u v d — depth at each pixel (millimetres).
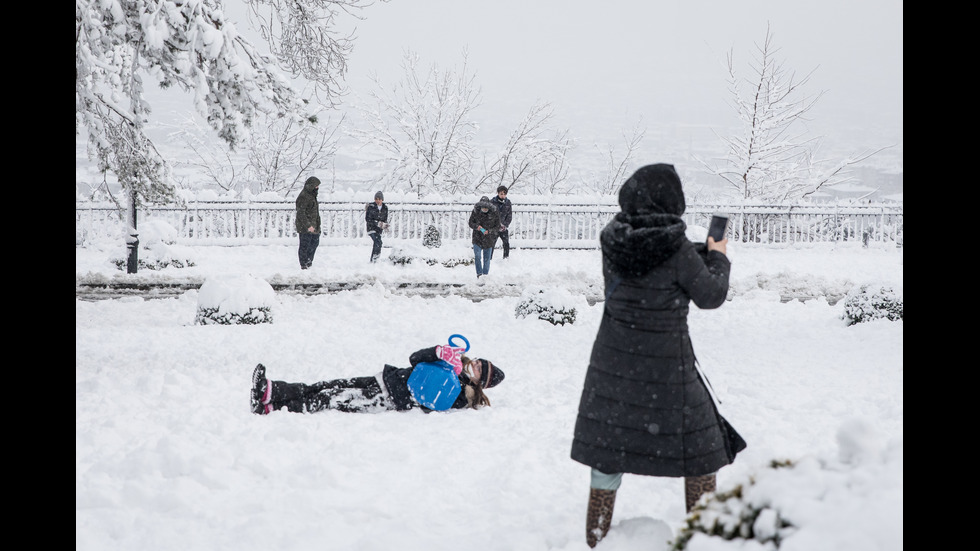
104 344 9539
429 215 23906
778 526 2195
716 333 10914
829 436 5438
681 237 3266
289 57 11266
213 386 7070
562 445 5285
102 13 8891
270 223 23719
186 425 5625
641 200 3383
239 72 8859
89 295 14086
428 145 31016
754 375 7898
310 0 11172
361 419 5957
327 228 23797
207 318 11297
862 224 24328
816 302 13609
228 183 31078
